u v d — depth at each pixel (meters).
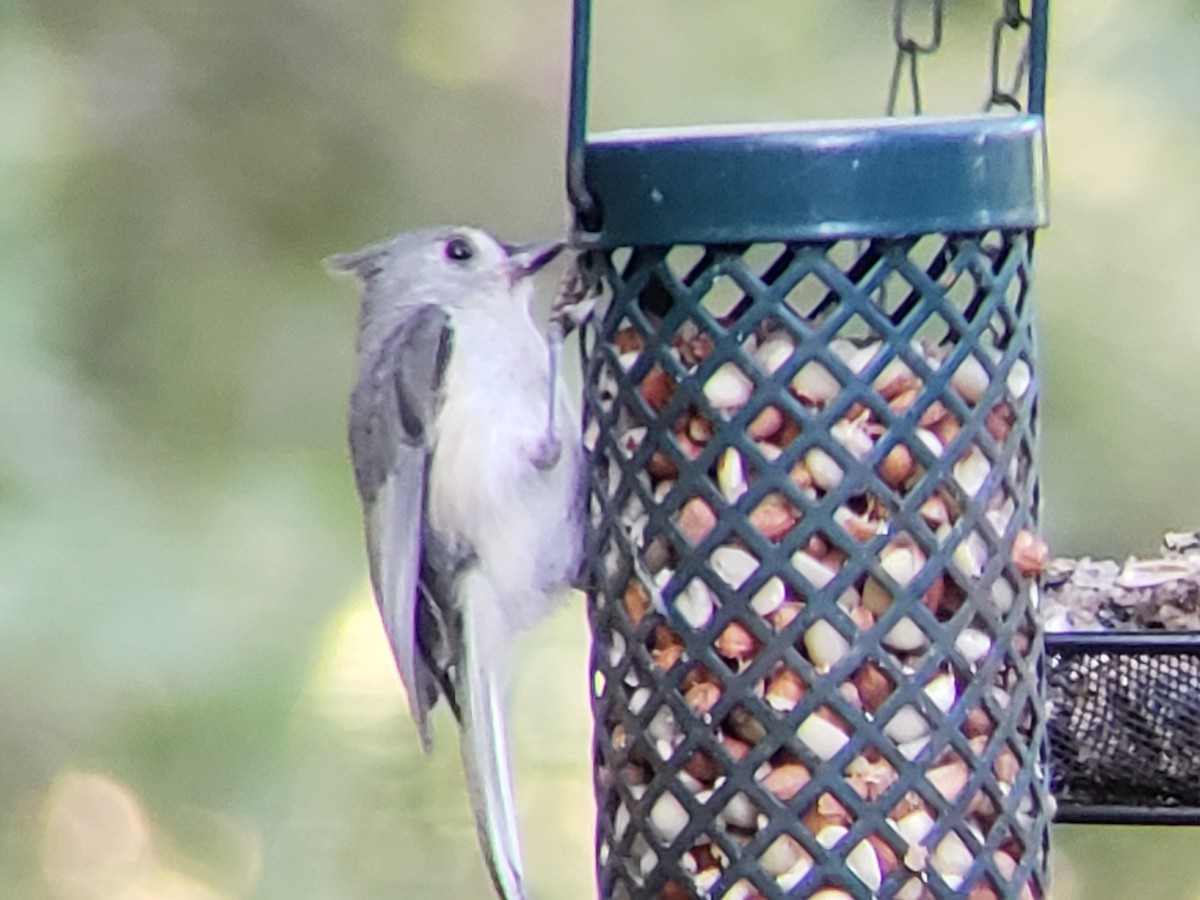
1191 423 10.92
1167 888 11.02
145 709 10.67
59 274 11.49
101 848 10.53
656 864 6.75
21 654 10.60
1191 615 8.27
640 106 11.99
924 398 6.55
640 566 6.76
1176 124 11.31
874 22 11.97
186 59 12.23
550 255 7.77
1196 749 7.89
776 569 6.57
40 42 12.06
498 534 7.39
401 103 12.41
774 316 6.54
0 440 10.92
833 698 6.54
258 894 10.47
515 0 12.58
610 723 6.93
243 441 11.41
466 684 7.48
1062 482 10.90
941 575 6.60
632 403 6.73
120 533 10.87
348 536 11.03
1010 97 7.06
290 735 10.68
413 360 7.59
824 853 6.53
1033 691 6.82
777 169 6.38
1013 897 6.70
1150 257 11.15
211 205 12.02
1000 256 6.69
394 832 10.70
